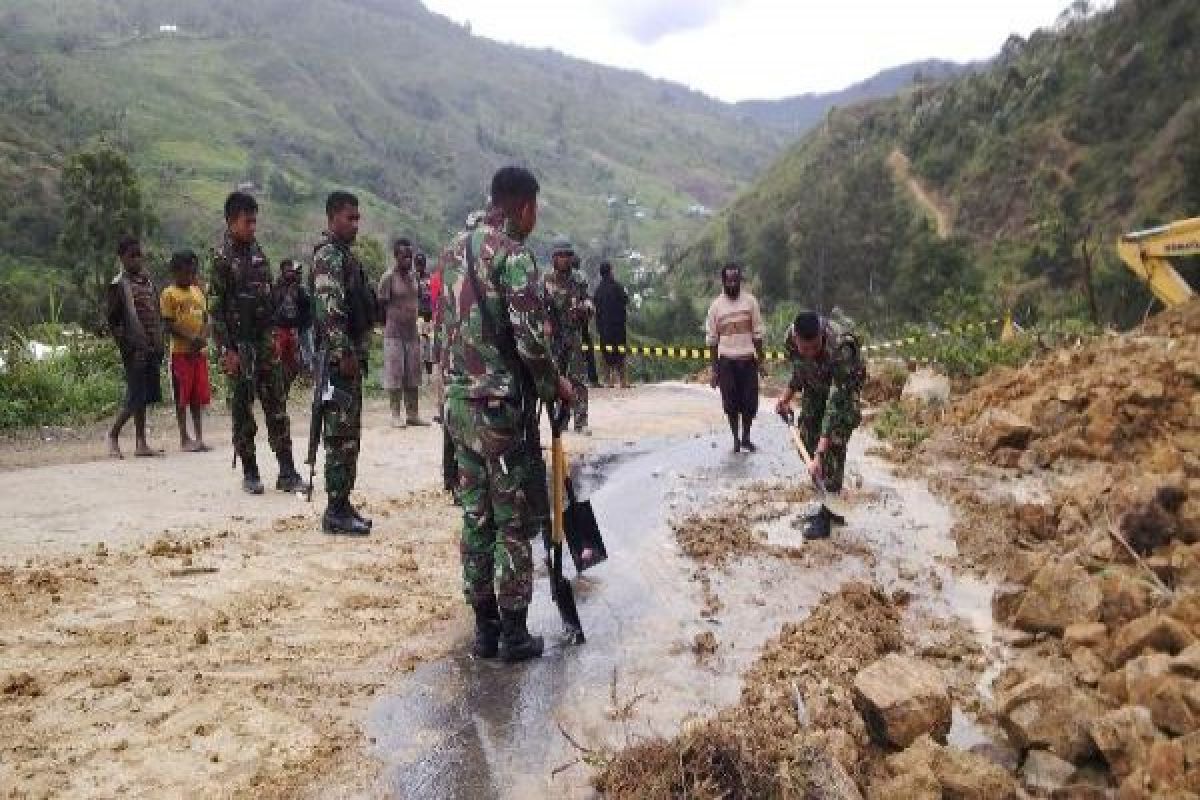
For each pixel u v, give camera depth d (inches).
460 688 176.2
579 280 406.3
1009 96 4030.5
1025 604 206.8
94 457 362.6
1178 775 138.2
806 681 176.6
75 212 1708.9
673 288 4579.2
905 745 158.4
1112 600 199.0
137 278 354.9
